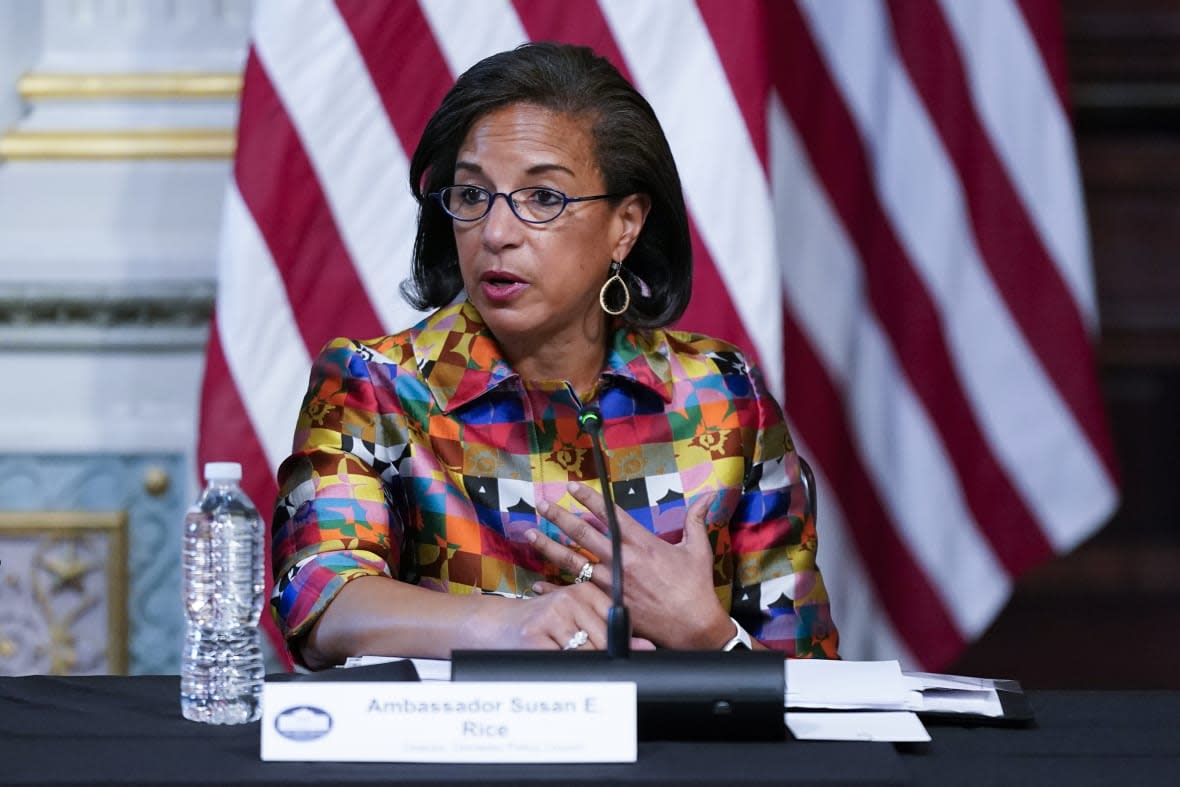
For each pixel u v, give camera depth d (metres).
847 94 12.20
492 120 7.23
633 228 7.58
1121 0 14.89
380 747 4.91
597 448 6.55
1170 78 14.88
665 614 6.59
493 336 7.66
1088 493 11.97
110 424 12.40
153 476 12.42
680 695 5.21
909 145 12.11
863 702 5.73
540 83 7.26
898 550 12.00
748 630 7.71
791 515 7.91
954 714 5.81
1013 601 15.16
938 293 12.05
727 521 7.68
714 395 7.86
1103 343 15.08
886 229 12.12
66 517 12.39
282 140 10.72
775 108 12.18
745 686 5.22
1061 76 12.05
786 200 12.19
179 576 12.50
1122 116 14.95
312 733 4.91
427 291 8.01
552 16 10.83
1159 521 15.16
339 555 7.03
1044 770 5.16
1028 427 11.99
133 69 12.77
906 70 12.12
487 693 4.93
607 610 6.26
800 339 12.16
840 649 11.97
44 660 12.45
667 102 10.76
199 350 12.45
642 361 7.75
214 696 5.70
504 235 7.12
